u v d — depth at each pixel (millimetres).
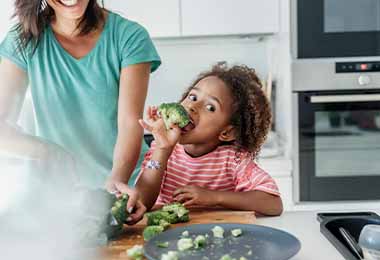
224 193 1363
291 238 1061
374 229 1026
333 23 2418
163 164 1400
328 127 2467
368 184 2504
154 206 1417
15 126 1546
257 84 1535
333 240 1115
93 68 1520
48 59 1518
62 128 1559
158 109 1393
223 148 1483
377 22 2422
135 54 1511
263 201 1356
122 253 1059
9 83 1539
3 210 1144
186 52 3008
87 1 1426
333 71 2426
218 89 1437
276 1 2627
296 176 2492
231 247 1040
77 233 1079
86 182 1558
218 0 2625
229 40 3004
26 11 1479
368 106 2445
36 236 1074
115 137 1581
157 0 2613
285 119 2615
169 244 1059
